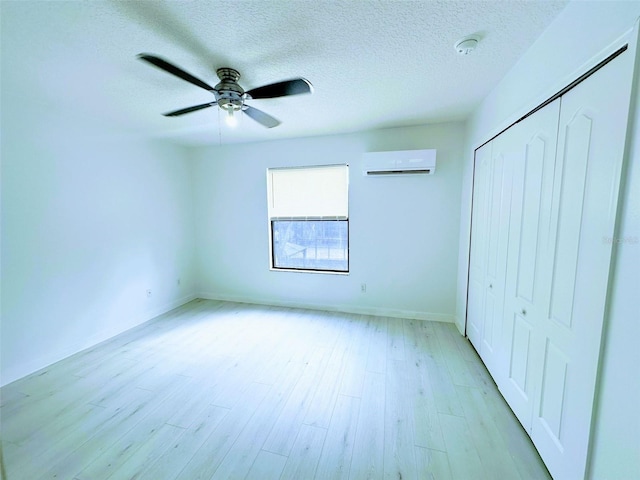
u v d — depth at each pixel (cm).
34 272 241
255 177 390
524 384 169
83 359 259
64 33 143
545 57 147
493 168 220
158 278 367
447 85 213
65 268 264
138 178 337
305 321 343
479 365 241
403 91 222
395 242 342
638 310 91
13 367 228
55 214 255
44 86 203
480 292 251
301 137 358
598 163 109
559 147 136
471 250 277
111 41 151
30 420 183
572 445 123
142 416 187
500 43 158
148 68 179
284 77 195
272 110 260
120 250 317
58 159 256
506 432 169
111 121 283
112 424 180
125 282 323
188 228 416
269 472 146
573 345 123
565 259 130
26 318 236
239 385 219
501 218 204
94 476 144
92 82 198
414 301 345
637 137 92
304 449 159
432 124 311
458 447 158
